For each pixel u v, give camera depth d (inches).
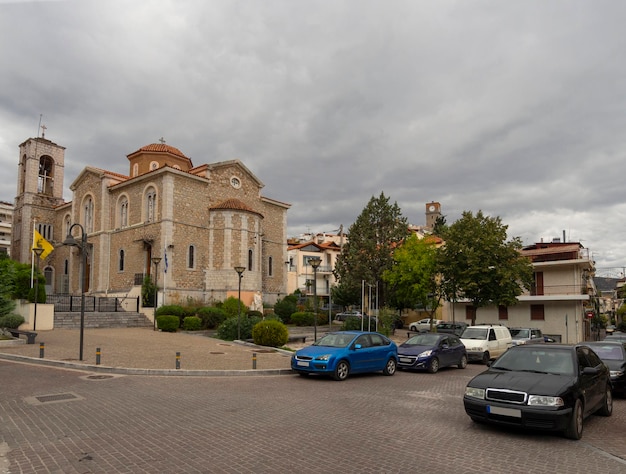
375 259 1736.0
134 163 1680.6
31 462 248.7
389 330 1333.7
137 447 275.3
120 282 1513.3
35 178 1952.5
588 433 335.9
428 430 327.6
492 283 1230.3
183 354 719.7
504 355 388.8
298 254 2529.5
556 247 1684.3
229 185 1593.3
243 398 429.4
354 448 280.5
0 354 659.4
